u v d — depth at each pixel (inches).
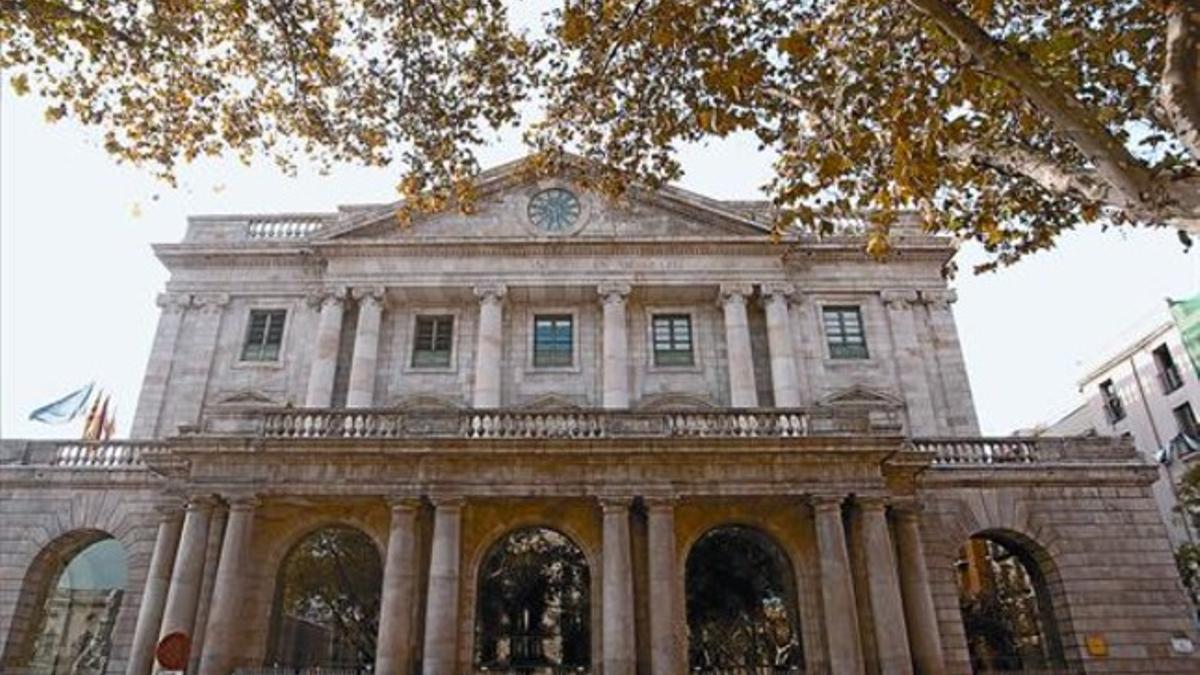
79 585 1155.9
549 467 877.8
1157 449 1605.6
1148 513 1009.5
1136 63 542.6
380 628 811.4
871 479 877.8
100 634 1127.6
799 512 914.1
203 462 874.1
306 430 909.8
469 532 898.7
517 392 1184.8
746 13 568.1
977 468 1027.9
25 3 553.9
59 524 998.4
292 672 820.0
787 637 1028.5
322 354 1177.4
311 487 864.9
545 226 1268.5
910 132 522.6
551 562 1030.4
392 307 1245.1
